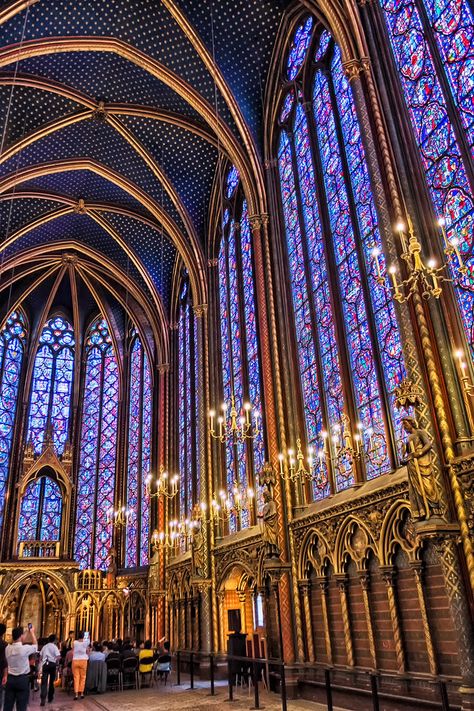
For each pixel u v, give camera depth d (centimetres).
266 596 1559
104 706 1349
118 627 2530
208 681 1780
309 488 1452
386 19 1307
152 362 2914
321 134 1597
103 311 3173
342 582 1214
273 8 1805
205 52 1822
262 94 1941
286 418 1546
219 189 2316
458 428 923
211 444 2056
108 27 1842
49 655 1468
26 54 1795
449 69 1102
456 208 1034
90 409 3152
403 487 1037
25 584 2495
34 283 2988
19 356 3073
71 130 2225
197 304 2294
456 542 876
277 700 1295
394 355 1168
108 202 2592
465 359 963
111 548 2742
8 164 2211
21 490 2711
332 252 1455
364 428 1255
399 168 1134
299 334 1597
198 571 1933
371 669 1099
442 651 932
